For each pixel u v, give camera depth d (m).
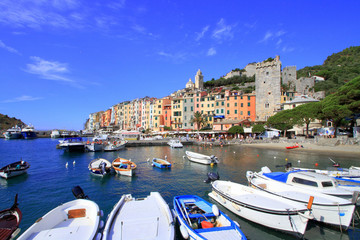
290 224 12.10
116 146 56.16
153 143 71.69
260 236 12.79
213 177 21.95
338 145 50.00
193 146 67.62
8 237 11.04
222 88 136.12
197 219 12.52
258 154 45.81
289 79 117.69
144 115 122.31
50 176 27.03
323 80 115.19
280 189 17.17
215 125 85.69
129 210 12.92
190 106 99.31
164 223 11.50
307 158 38.97
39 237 10.21
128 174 26.11
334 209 13.12
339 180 18.69
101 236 10.86
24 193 20.53
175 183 23.44
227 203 15.80
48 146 75.06
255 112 88.50
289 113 61.69
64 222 12.13
